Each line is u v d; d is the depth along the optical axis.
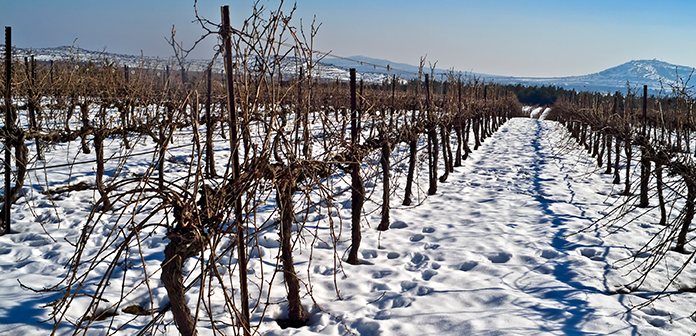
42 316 3.54
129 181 2.27
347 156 4.74
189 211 2.39
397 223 6.88
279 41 2.74
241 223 2.68
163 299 3.98
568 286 4.31
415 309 3.85
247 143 2.77
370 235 6.14
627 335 3.36
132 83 9.77
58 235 5.70
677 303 4.04
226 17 2.52
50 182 8.15
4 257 4.93
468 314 3.69
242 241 2.77
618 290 4.36
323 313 3.81
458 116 12.92
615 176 10.41
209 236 2.48
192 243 2.36
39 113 7.67
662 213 6.70
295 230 6.16
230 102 2.62
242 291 2.87
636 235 6.15
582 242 5.80
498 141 21.47
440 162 13.22
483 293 4.12
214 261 2.37
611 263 5.05
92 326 3.42
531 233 6.28
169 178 8.84
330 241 5.80
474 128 17.92
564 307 3.82
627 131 8.55
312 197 7.66
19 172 5.86
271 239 5.61
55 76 9.45
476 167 13.27
